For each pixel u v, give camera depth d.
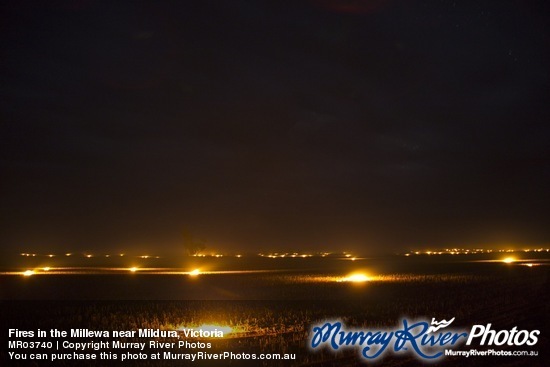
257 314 37.66
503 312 34.81
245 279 74.12
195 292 55.03
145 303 45.66
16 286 64.50
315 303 42.84
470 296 43.31
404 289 51.41
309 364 24.16
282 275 81.69
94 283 69.44
